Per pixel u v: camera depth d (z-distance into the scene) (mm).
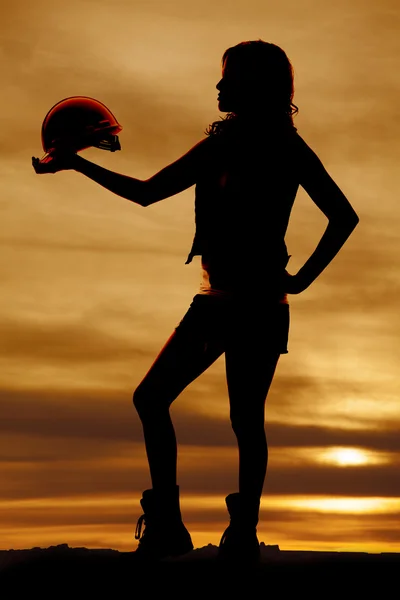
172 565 5312
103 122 5988
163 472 5852
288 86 5863
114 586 5156
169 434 5875
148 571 5246
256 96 5805
